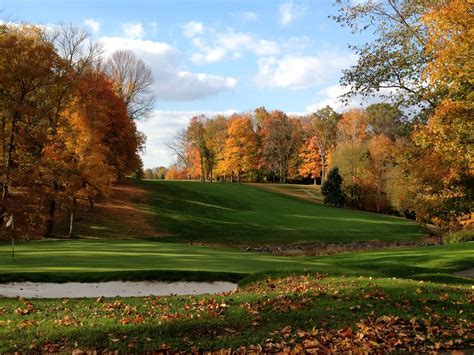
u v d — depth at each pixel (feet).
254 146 259.80
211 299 34.12
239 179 285.84
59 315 30.53
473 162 47.70
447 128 44.62
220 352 22.76
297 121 303.27
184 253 65.98
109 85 148.77
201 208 160.66
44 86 96.84
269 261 59.57
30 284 41.60
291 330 26.08
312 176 270.67
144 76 181.27
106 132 137.59
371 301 31.89
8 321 28.60
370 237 137.49
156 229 132.87
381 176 209.26
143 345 24.03
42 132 95.20
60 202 106.83
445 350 23.15
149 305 33.45
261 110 320.91
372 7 51.62
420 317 27.96
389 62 51.26
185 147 309.63
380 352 22.47
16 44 89.81
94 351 22.72
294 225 151.64
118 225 130.31
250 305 31.65
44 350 23.45
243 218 155.74
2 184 92.17
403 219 182.91
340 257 76.69
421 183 67.77
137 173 201.46
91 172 101.24
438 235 145.18
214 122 304.09
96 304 34.30
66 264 50.42
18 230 91.91
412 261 66.95
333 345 23.43
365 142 224.74
